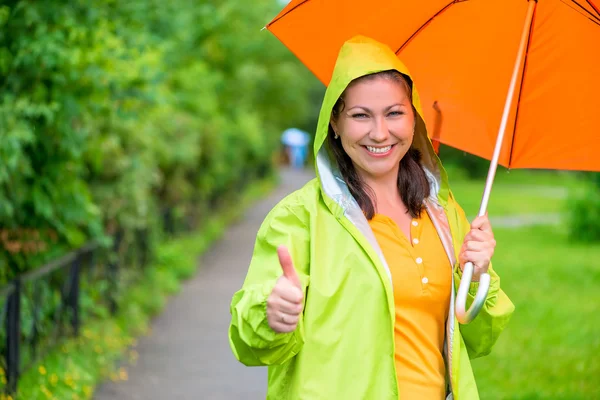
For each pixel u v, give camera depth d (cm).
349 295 266
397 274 274
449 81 326
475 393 277
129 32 785
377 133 271
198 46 1883
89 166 962
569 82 319
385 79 271
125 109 749
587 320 1027
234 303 260
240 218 2564
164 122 1275
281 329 242
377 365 264
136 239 1190
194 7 1666
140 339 948
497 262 1591
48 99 675
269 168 4381
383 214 283
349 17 314
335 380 261
